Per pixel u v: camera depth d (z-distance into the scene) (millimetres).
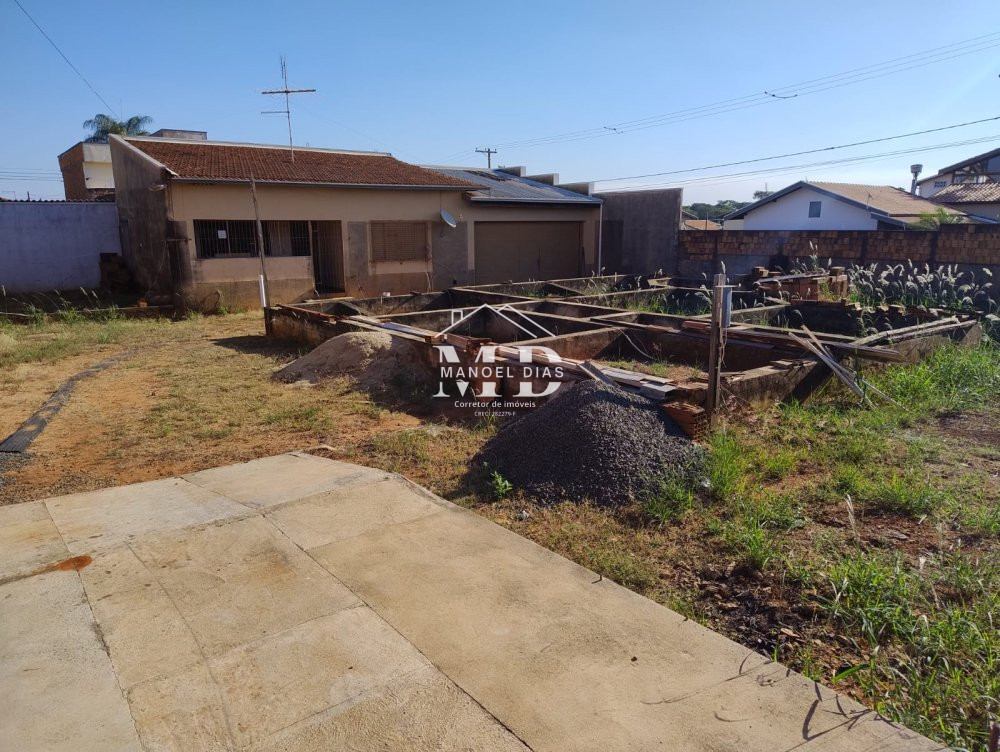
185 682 2777
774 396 6934
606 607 3361
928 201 28391
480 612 3314
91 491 5156
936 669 2867
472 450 5977
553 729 2496
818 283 13523
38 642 3051
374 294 18516
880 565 3697
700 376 7637
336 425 6945
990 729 2453
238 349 11203
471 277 20422
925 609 3332
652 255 21406
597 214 23000
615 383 6250
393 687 2746
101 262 18484
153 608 3350
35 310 14391
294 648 3018
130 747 2408
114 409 7574
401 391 8023
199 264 15438
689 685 2750
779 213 27734
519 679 2791
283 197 16516
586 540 4195
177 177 14578
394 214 18500
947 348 8805
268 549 4004
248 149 19250
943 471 5215
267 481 5234
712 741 2420
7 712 2586
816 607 3381
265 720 2559
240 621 3236
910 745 2395
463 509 4602
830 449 5688
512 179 26141
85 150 27047
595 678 2795
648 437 5234
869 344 8047
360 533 4223
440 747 2412
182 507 4691
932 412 6812
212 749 2406
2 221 17797
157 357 10508
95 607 3352
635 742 2422
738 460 5152
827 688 2729
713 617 3385
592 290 16828
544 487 4902
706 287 15688
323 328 10758
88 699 2666
